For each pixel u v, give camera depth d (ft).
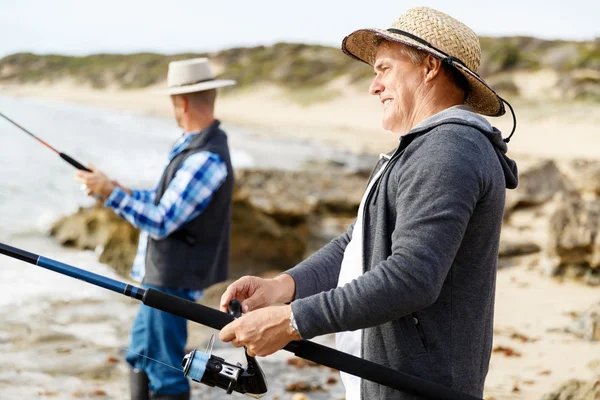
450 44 6.46
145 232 11.86
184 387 11.32
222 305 7.16
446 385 6.19
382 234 6.28
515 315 18.29
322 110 183.52
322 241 27.50
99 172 11.25
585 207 22.80
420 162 6.00
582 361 14.97
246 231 23.09
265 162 61.98
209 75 11.86
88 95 264.72
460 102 6.67
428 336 6.22
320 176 37.40
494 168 6.13
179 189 11.27
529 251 25.76
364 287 5.85
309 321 5.96
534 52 169.68
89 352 13.84
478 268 6.26
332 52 245.24
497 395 13.11
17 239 24.63
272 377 14.14
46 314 15.17
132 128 103.76
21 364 13.17
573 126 113.70
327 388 13.73
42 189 37.58
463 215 5.83
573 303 19.51
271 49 262.67
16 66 309.01
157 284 11.48
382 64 6.78
